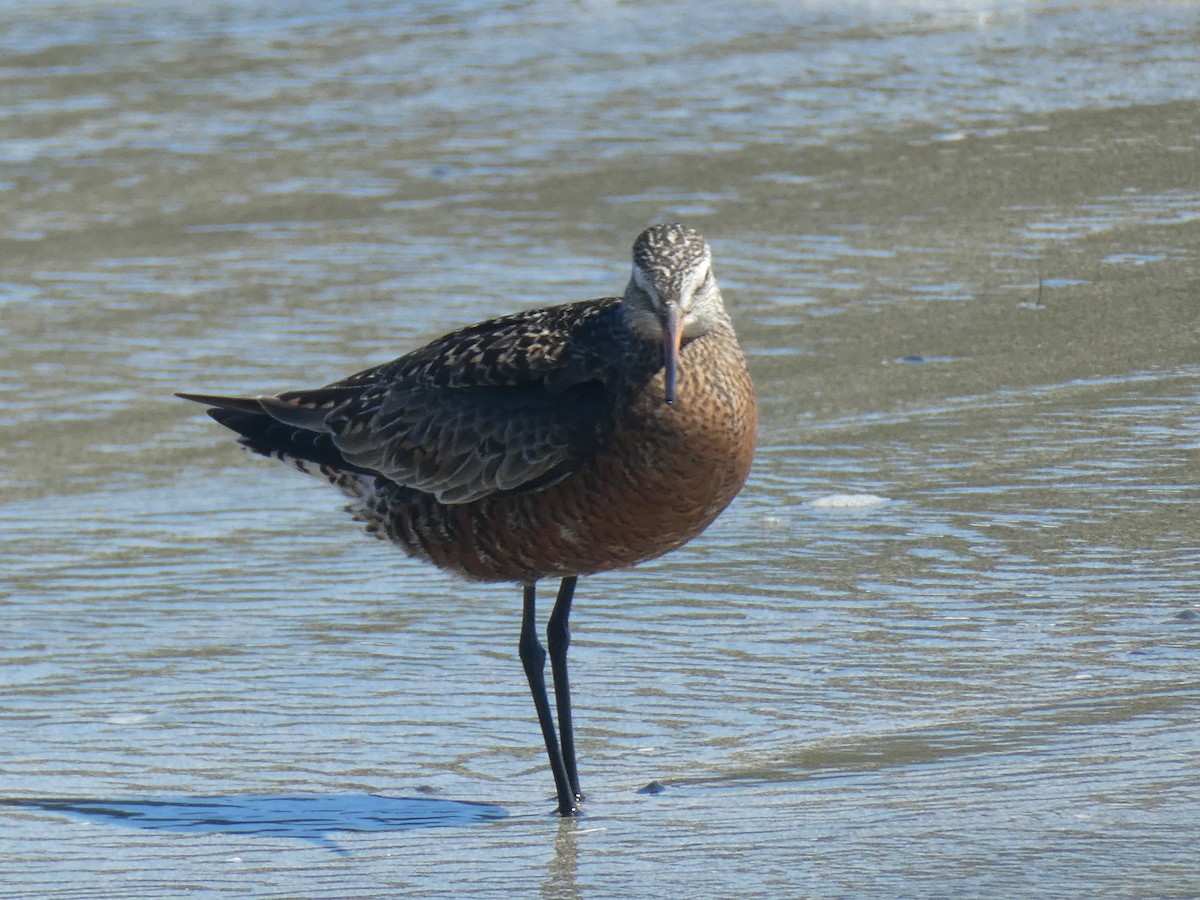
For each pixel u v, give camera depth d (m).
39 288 20.80
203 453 16.39
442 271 20.56
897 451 14.91
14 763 10.30
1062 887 7.49
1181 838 7.99
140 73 29.17
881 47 27.81
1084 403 15.68
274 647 12.01
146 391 17.77
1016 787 8.89
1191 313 17.73
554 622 10.24
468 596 12.82
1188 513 13.13
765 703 10.61
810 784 9.32
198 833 9.23
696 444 9.60
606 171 23.59
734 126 24.89
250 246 21.84
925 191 21.95
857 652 11.23
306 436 10.90
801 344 17.77
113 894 8.38
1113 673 10.51
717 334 9.80
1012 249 19.92
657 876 8.13
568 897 8.00
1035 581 12.12
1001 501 13.66
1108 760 9.16
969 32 28.20
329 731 10.68
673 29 29.67
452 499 10.20
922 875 7.79
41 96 28.20
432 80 27.98
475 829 9.17
